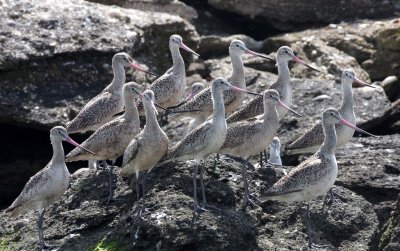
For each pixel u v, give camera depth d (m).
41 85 21.69
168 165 17.31
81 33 22.58
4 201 21.25
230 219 15.99
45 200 16.83
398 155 19.88
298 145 18.73
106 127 17.89
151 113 16.58
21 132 21.70
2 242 17.28
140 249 15.86
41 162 21.48
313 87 22.78
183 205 16.20
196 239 15.59
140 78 22.70
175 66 20.33
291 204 17.03
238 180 17.19
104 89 20.95
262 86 22.86
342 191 17.72
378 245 17.11
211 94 18.64
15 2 23.08
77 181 18.03
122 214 16.83
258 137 17.22
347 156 19.78
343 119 17.94
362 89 22.86
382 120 22.12
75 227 16.89
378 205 18.41
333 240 16.83
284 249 16.02
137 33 23.25
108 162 21.17
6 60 21.44
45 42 22.05
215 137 16.41
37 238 17.03
